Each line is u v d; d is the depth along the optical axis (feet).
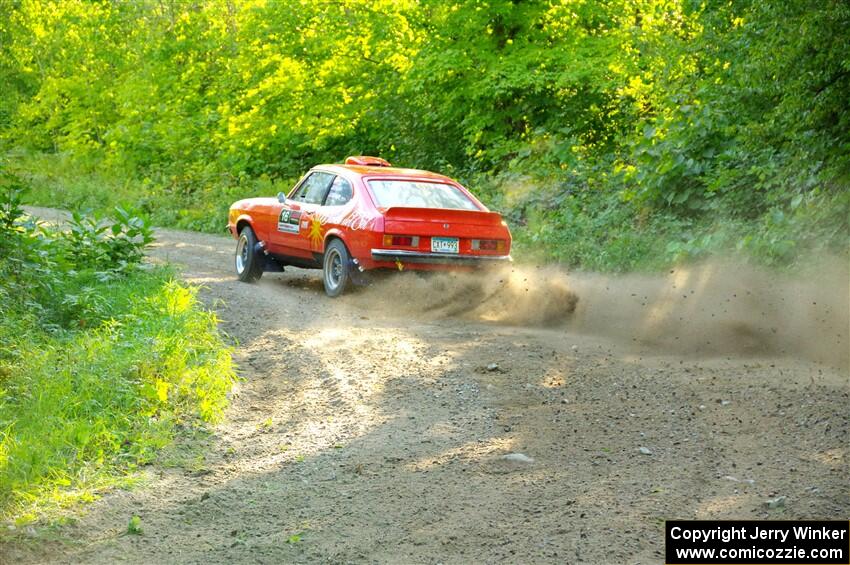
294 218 41.16
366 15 80.69
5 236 32.99
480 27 68.64
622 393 23.63
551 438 20.20
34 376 22.36
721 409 21.83
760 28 34.83
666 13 57.11
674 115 47.98
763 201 41.83
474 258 36.99
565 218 50.88
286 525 15.90
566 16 68.18
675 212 47.24
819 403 21.59
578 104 67.51
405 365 26.99
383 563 14.17
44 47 131.23
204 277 44.91
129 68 119.03
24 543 14.98
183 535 15.52
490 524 15.49
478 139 71.92
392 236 36.22
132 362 24.00
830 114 32.45
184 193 88.53
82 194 89.86
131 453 19.45
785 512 15.55
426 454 19.44
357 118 86.02
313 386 25.35
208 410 22.12
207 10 112.78
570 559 14.02
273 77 87.56
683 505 16.03
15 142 122.01
